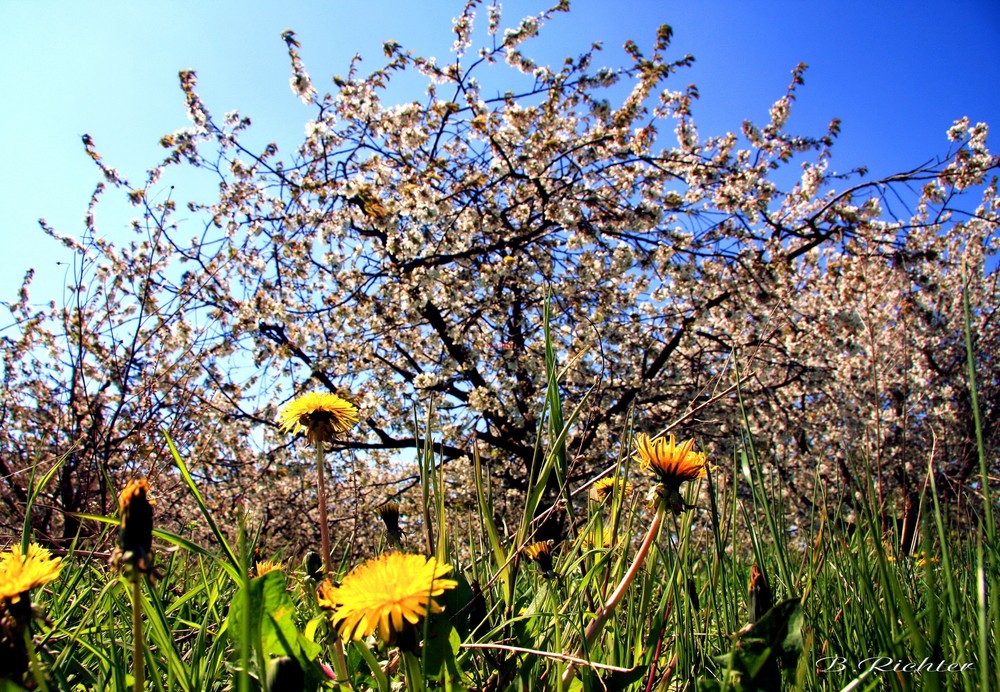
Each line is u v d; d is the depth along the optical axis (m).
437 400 7.70
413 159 7.28
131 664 1.10
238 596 0.93
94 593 1.55
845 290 7.06
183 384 6.13
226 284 7.09
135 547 0.76
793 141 7.40
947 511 1.36
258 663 0.85
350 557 1.58
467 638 1.09
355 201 6.67
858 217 7.08
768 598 1.00
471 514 1.30
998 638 0.76
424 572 0.77
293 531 7.35
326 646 1.15
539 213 7.49
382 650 1.14
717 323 8.03
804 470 7.23
